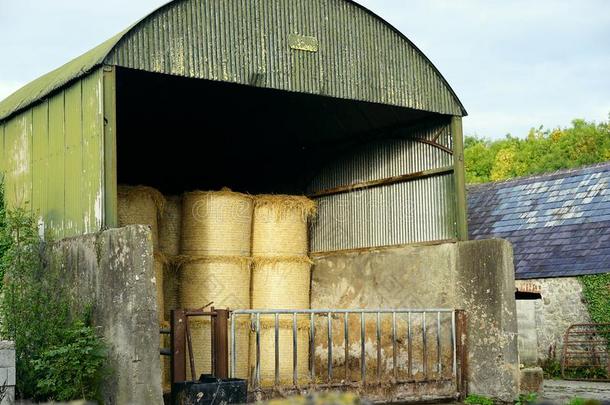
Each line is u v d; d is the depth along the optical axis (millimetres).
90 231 10297
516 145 43500
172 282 12547
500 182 23125
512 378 11781
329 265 14469
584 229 19688
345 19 12281
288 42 11766
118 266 9383
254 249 13188
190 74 10922
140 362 9008
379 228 13797
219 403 9070
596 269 18406
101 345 9406
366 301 13758
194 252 12617
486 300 12062
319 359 14164
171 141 15516
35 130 12000
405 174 13430
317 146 15000
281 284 13109
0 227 12445
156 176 15906
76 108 10820
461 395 12094
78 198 10633
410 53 12742
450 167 12750
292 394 10414
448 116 12930
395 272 13344
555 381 17609
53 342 9773
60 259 10617
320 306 14523
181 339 9570
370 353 13562
